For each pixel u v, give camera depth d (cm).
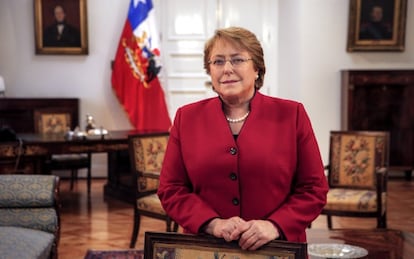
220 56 143
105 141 461
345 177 392
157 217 346
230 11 661
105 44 655
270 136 143
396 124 601
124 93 643
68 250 364
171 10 661
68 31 645
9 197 277
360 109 596
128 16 637
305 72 604
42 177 288
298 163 147
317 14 600
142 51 634
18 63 651
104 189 553
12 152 427
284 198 145
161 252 139
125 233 408
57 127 567
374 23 599
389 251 242
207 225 139
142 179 360
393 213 468
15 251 237
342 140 396
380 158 385
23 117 622
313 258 228
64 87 656
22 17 647
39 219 278
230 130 145
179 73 668
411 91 595
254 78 147
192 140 148
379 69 591
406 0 595
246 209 143
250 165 141
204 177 144
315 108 609
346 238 264
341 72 604
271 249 132
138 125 644
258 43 146
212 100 152
